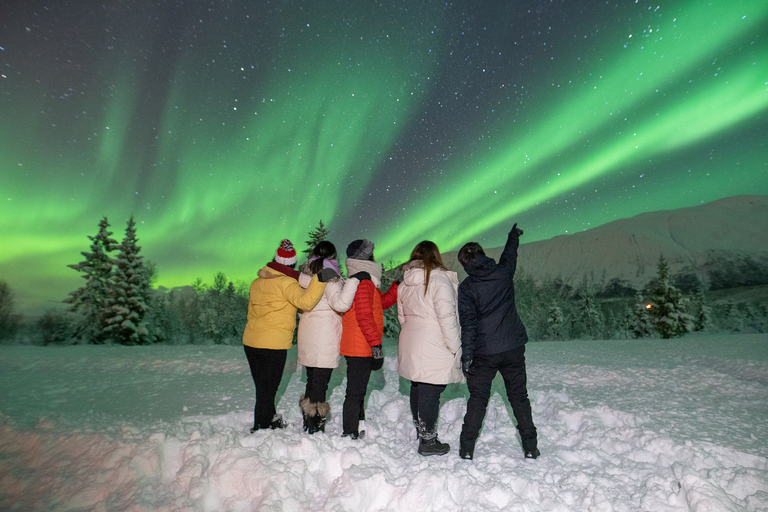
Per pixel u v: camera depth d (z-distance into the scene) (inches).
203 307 1311.5
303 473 108.3
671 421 157.6
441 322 127.0
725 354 374.0
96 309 901.2
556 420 162.6
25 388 226.1
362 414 159.5
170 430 131.1
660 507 98.1
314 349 138.8
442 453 126.3
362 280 135.2
